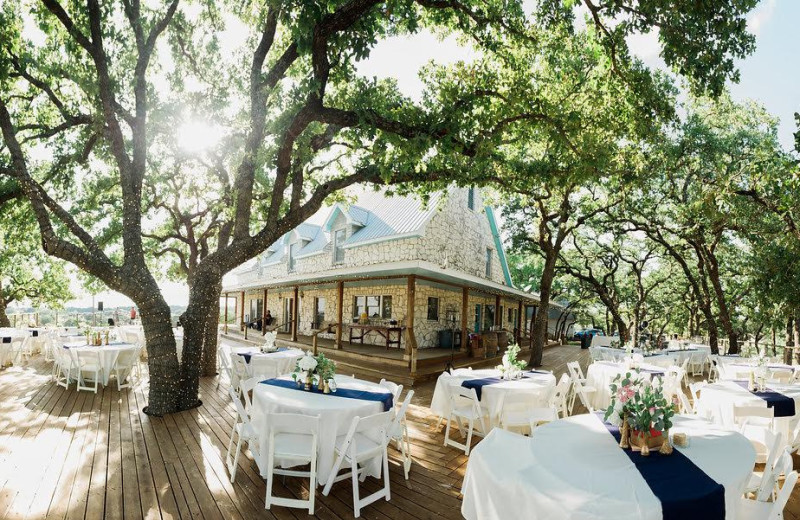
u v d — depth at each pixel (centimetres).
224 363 967
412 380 1138
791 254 1347
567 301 3850
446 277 1420
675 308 3105
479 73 797
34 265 2645
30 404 835
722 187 1166
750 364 952
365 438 517
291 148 809
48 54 945
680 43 634
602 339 1705
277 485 510
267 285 2033
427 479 543
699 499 276
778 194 945
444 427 763
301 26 578
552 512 277
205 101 1073
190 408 828
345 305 1959
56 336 1100
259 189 1308
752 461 341
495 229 2323
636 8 657
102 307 2283
